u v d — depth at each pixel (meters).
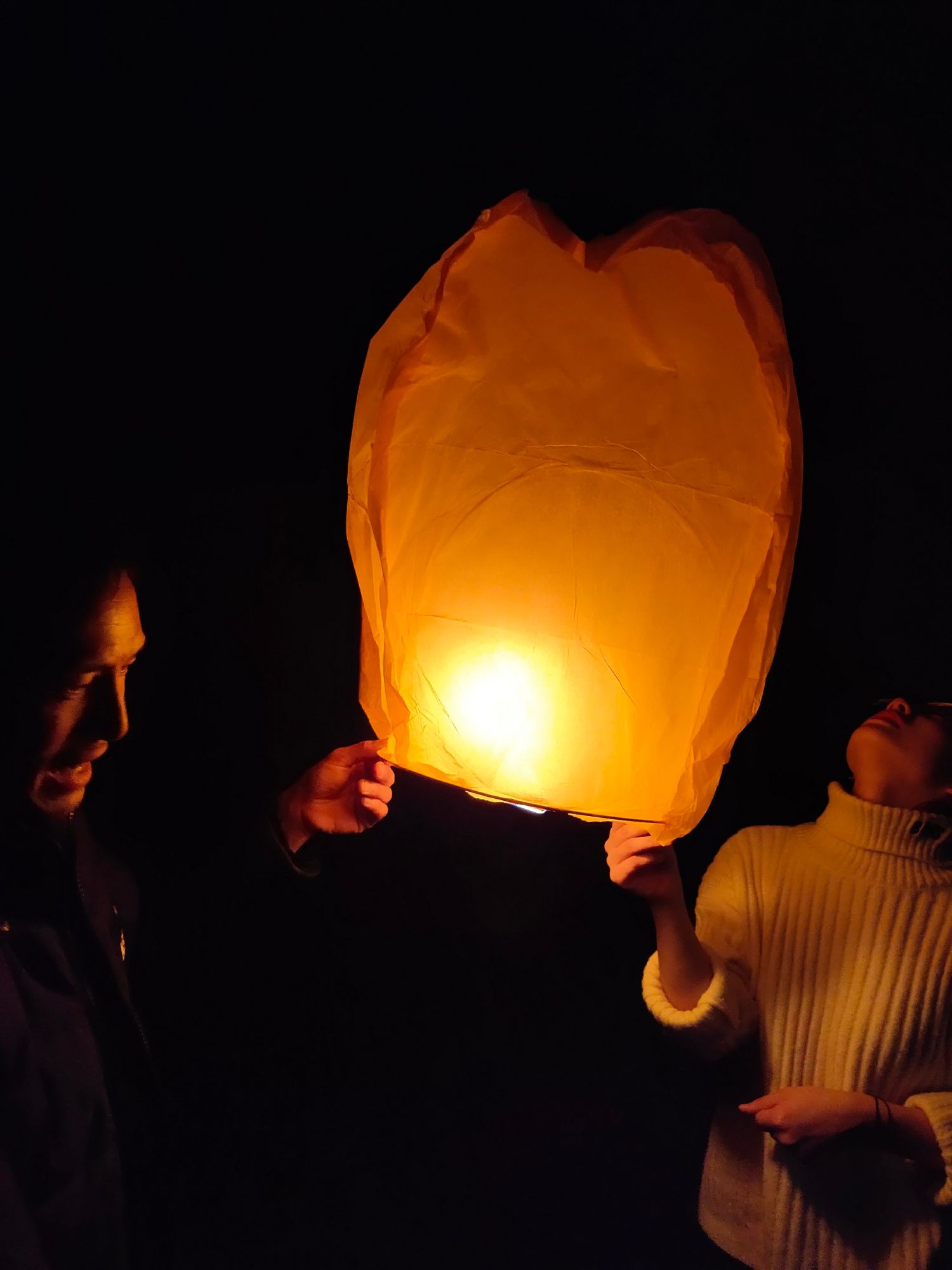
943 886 1.14
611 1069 1.62
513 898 1.67
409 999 1.62
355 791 1.11
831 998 1.13
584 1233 1.52
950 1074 1.09
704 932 1.21
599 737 0.89
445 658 0.89
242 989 1.47
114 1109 0.98
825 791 1.53
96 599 0.87
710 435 0.88
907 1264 1.05
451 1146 1.56
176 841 1.19
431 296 0.83
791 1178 1.10
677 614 0.89
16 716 0.88
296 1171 1.51
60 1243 0.87
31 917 0.90
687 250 0.87
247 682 1.45
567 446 0.90
